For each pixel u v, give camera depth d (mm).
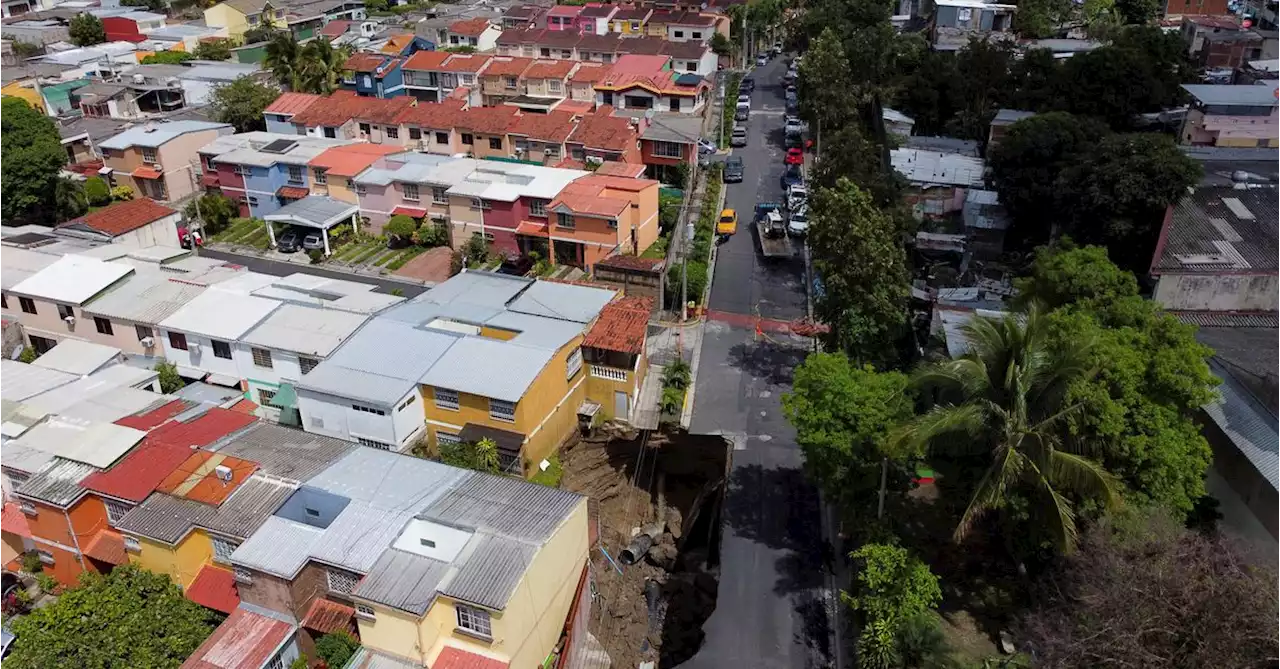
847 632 36969
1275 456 35062
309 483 35562
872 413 35719
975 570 37625
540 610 32625
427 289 62438
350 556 31688
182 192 77812
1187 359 34125
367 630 30875
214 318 48688
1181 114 74812
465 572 30797
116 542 35656
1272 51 97438
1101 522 31953
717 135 91312
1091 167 54094
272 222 69500
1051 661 29594
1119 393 33594
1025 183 62156
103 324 50344
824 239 48812
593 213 62875
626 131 79688
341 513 33688
